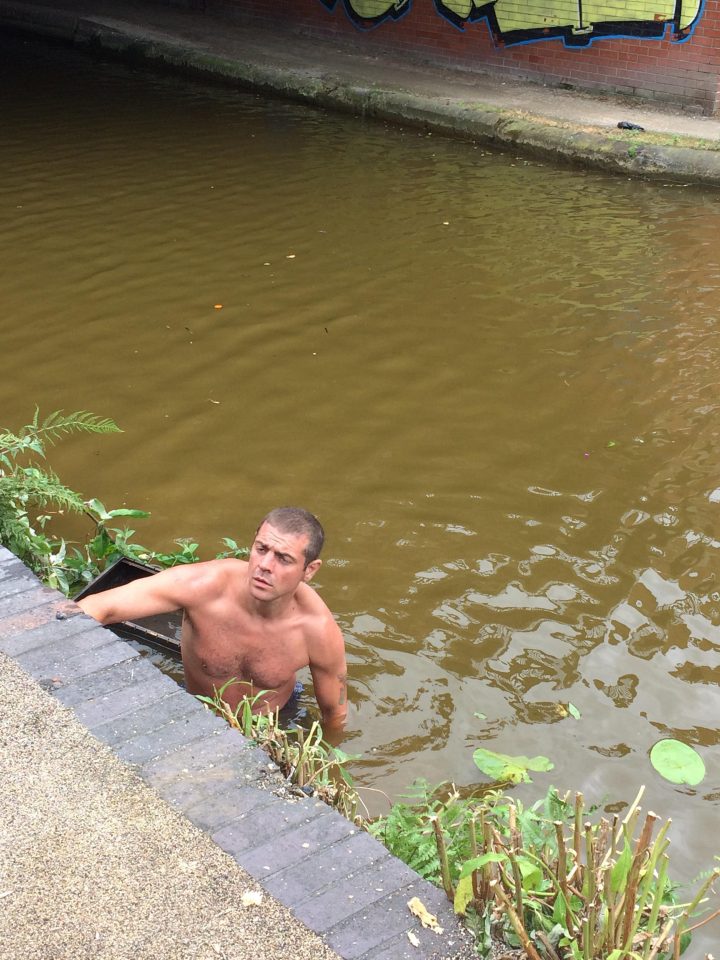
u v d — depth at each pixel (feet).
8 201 34.81
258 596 12.32
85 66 54.54
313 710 14.53
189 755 8.91
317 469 20.58
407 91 46.80
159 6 62.08
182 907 7.59
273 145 42.60
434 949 7.46
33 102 47.37
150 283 28.84
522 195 37.81
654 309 28.45
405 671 15.40
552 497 19.95
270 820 8.35
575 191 38.52
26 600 10.64
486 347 25.98
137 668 9.78
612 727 14.64
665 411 23.25
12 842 8.00
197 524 18.62
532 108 44.52
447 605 16.88
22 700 9.31
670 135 40.88
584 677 15.53
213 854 8.01
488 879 7.86
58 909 7.50
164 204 35.09
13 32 60.64
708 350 26.17
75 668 9.73
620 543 18.66
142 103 48.03
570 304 28.60
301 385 23.79
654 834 12.92
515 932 7.76
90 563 15.81
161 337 25.73
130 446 21.02
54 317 26.53
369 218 34.65
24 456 20.33
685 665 15.87
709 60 43.60
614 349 26.05
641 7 44.68
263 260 30.76
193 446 21.15
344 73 49.52
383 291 28.96
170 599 12.71
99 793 8.47
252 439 21.53
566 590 17.40
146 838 8.11
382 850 8.16
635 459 21.36
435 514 19.26
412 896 7.83
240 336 25.99
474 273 30.48
